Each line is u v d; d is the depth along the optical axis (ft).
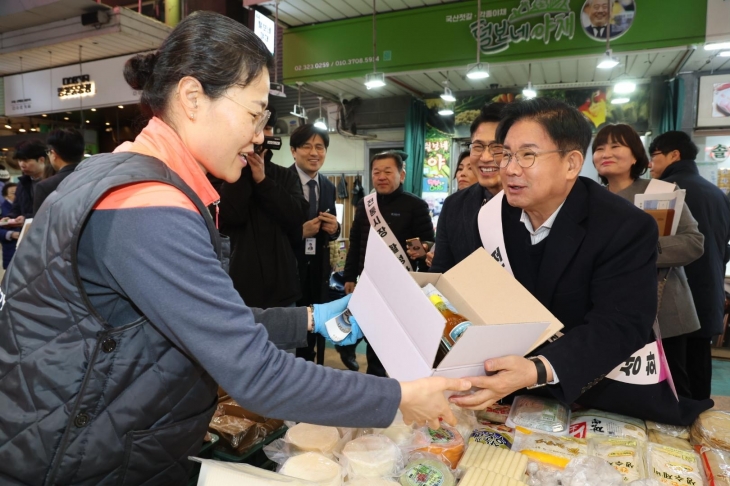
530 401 3.95
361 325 3.27
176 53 2.32
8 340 2.24
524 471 3.14
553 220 3.90
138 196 2.12
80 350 2.16
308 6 13.15
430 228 10.30
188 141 2.43
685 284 7.00
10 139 16.43
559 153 3.53
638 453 3.27
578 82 17.97
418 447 3.29
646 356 3.72
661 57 15.07
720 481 2.94
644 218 3.66
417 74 17.51
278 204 7.54
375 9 12.82
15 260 2.33
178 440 2.44
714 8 10.66
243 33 2.38
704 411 3.80
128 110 18.37
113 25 13.53
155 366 2.28
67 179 2.38
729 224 8.45
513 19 12.10
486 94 19.71
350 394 2.31
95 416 2.20
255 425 3.70
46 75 15.90
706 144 16.78
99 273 2.18
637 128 17.62
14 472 2.19
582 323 3.88
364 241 10.58
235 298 2.24
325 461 3.00
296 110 17.84
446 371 2.66
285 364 2.26
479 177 5.24
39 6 13.33
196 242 2.16
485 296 3.28
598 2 11.40
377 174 10.11
